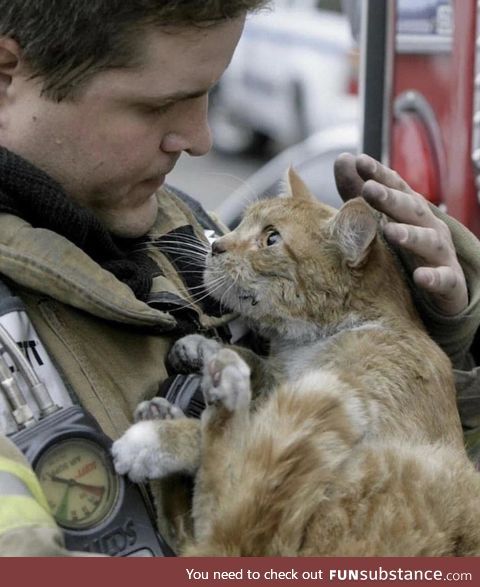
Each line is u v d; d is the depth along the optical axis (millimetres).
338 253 3041
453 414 2744
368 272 3008
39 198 2334
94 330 2383
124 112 2391
